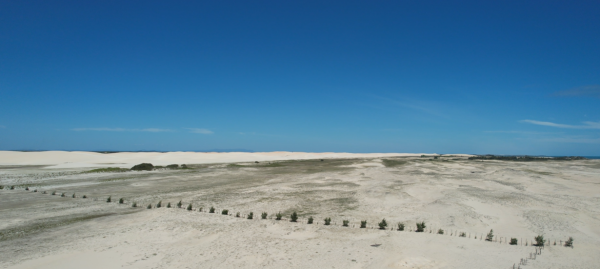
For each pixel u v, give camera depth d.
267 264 12.06
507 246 14.65
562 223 18.86
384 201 26.09
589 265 12.12
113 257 12.71
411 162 82.88
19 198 26.52
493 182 37.91
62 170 50.41
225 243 14.74
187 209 22.55
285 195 29.16
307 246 14.37
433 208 22.97
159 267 11.70
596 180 39.94
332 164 75.81
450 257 12.84
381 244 14.66
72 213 21.00
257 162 81.62
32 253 13.09
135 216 20.12
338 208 23.48
